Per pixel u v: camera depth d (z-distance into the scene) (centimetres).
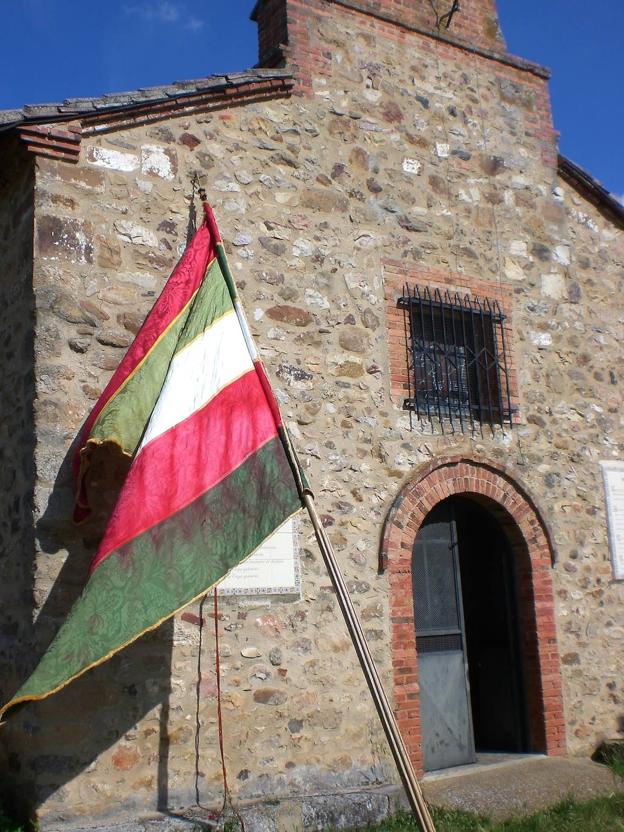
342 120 731
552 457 782
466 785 648
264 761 589
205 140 663
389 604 662
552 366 804
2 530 604
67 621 455
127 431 523
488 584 782
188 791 559
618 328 859
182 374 528
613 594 787
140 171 631
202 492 495
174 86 644
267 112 695
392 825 562
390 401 701
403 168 755
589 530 788
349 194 720
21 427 584
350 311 698
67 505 560
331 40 741
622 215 877
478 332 774
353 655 639
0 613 596
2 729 567
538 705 728
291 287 675
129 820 530
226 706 584
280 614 618
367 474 677
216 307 555
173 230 635
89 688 543
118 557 472
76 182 605
